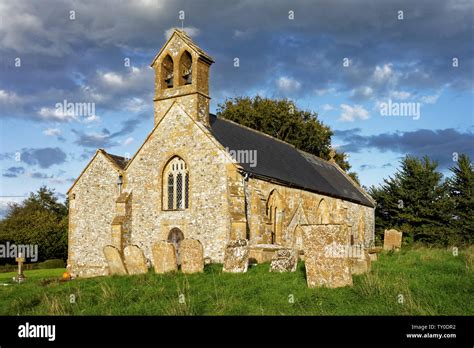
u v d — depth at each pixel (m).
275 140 46.28
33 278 34.25
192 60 32.78
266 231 31.33
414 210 53.53
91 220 35.47
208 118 33.53
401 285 15.91
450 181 52.69
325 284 16.86
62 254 59.12
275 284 17.89
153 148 33.31
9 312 17.16
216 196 30.38
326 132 65.50
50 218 64.12
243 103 62.34
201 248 21.48
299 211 37.16
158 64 34.16
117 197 34.47
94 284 20.42
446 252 23.67
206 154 31.12
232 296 16.52
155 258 22.23
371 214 54.41
